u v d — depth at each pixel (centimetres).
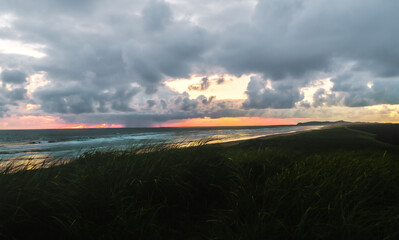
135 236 226
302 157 504
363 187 282
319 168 378
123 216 234
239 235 211
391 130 2920
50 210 230
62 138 4188
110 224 226
